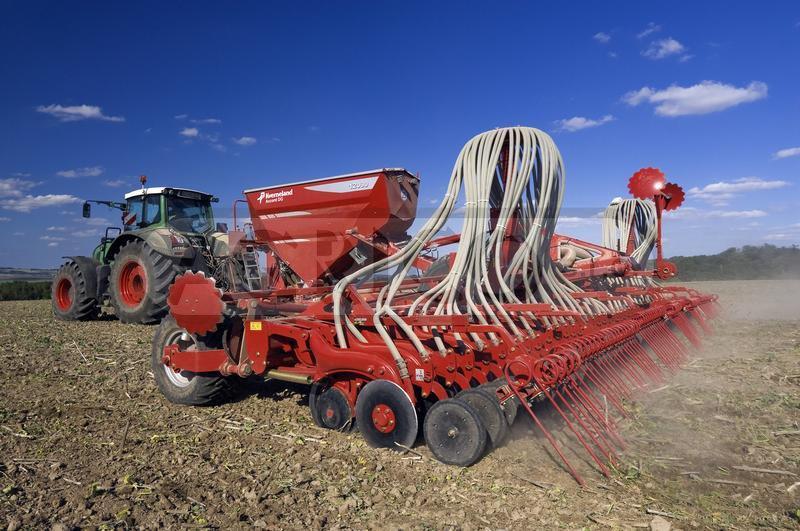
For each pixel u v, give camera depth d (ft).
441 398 12.17
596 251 24.29
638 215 31.65
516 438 12.89
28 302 61.36
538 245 14.83
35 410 16.06
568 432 13.35
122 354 24.54
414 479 10.95
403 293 15.62
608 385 15.47
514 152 14.49
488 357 12.69
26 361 23.09
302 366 15.44
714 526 9.09
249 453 12.62
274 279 19.70
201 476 11.26
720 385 17.90
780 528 9.02
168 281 32.01
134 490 10.54
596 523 9.14
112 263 34.47
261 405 16.97
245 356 15.71
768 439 13.09
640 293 23.81
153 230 32.48
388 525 9.11
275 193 18.65
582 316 15.80
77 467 11.69
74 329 32.17
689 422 14.34
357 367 13.03
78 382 19.63
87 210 37.91
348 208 17.34
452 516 9.43
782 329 29.99
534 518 9.33
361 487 10.65
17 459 12.10
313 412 14.43
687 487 10.60
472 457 11.32
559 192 15.07
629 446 12.68
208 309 15.46
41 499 10.08
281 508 9.80
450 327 12.84
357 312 13.67
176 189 33.96
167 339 17.49
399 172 17.16
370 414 12.73
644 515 9.43
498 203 15.47
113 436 13.83
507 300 14.74
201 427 14.74
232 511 9.68
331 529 9.03
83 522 9.23
